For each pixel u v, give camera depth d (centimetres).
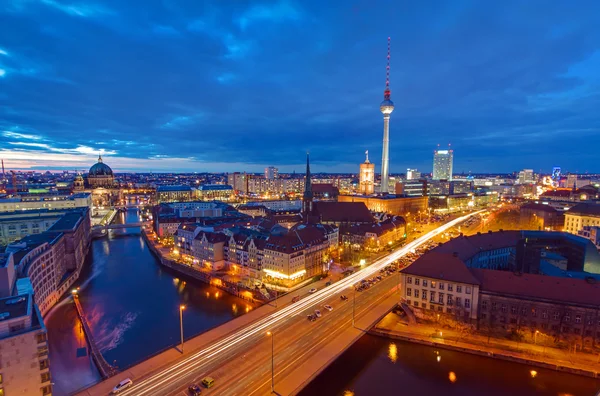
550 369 8288
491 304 9731
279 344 8500
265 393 6644
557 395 7531
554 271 12400
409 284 10838
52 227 16625
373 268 15738
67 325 11312
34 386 6538
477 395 7575
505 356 8688
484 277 10294
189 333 10600
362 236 19725
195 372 7294
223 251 16675
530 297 9288
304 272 14238
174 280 15625
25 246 12362
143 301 13150
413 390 7738
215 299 13300
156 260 19062
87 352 9606
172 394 6569
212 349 8238
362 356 9025
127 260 19138
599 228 18062
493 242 15275
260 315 10275
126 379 6844
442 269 10588
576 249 15575
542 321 9200
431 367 8531
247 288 13388
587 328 8775
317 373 7312
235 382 6981
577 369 8075
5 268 8544
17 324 6475
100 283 15288
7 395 6319
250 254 15225
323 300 11556
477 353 8925
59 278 14212
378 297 11800
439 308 10375
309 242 14738
